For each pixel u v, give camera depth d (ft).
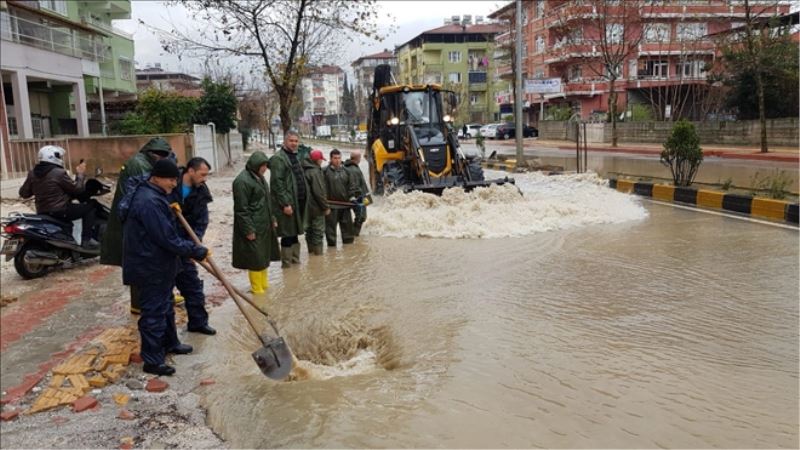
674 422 11.58
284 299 20.70
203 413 12.89
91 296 21.79
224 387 14.02
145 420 12.59
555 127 143.33
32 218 24.32
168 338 15.99
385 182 43.50
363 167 81.15
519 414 12.00
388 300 19.92
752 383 13.12
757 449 10.64
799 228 29.96
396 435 11.43
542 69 162.30
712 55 126.52
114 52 122.93
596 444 10.87
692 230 30.50
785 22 100.01
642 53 139.23
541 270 23.12
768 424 11.46
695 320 17.08
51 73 78.07
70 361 15.42
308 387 13.82
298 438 11.54
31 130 73.20
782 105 90.33
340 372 15.23
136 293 18.89
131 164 18.25
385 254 27.04
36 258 24.16
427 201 36.42
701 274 21.94
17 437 11.91
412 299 19.90
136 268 14.49
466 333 16.52
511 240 29.19
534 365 14.26
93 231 26.58
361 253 27.50
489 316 17.87
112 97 124.57
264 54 47.85
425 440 11.21
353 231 30.07
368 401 12.92
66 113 92.94
